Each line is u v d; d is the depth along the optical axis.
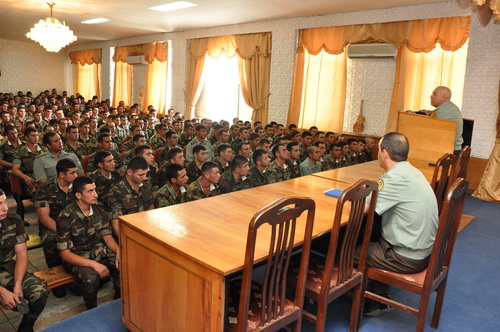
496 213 4.66
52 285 2.39
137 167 3.02
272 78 7.85
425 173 3.35
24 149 4.59
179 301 1.67
